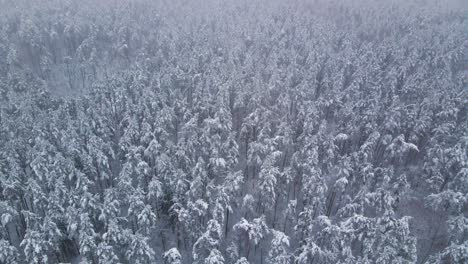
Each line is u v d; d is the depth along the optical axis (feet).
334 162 156.76
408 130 157.58
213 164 128.36
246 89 172.86
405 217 100.78
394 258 93.61
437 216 139.33
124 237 98.89
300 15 311.68
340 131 157.28
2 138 141.08
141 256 96.53
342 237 104.17
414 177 154.40
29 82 189.78
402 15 319.47
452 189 128.47
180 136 143.64
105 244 93.09
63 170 119.55
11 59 210.18
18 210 118.32
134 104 168.04
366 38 286.05
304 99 176.04
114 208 105.91
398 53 225.35
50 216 104.17
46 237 101.14
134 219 113.19
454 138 151.74
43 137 136.56
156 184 111.86
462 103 169.68
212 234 103.14
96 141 129.90
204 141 137.59
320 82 205.16
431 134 158.30
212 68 193.16
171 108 153.79
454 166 135.54
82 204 104.06
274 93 188.03
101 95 171.01
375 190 125.59
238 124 178.09
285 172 125.70
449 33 270.26
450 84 185.78
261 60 218.18
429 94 173.78
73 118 164.25
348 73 207.51
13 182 111.96
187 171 126.72
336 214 128.88
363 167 129.39
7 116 151.74
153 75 196.24
